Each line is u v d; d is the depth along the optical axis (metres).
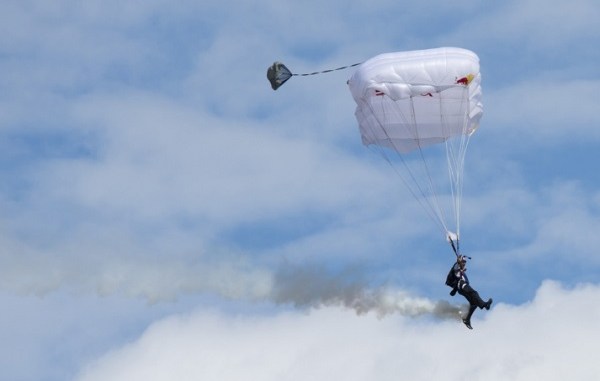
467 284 172.00
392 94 174.62
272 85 174.50
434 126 179.00
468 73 174.50
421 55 175.38
